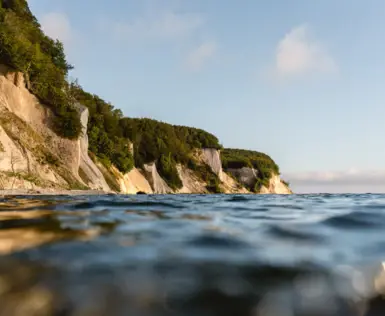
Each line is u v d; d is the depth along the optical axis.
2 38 44.81
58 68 59.50
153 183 80.25
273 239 4.68
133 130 82.56
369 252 3.91
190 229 5.62
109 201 16.25
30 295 2.60
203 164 110.44
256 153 168.88
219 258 3.60
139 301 2.52
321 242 4.48
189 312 2.37
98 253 3.77
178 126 120.62
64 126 48.62
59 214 8.38
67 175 44.88
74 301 2.51
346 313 2.45
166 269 3.19
